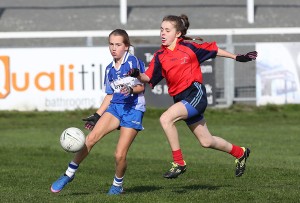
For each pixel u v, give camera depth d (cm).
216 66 6825
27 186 2916
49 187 2884
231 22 9519
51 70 6469
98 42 8375
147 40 8138
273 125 5969
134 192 2558
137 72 2244
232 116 6500
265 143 4862
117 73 2384
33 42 8712
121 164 2398
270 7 10069
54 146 4756
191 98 2362
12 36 8212
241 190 2539
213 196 2380
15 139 5188
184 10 9900
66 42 8688
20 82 6462
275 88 6806
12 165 3738
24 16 9600
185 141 5078
